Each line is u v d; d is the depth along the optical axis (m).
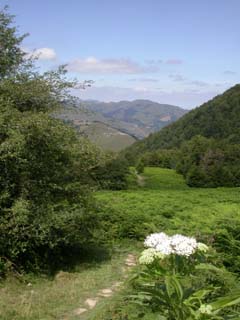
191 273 5.32
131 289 6.73
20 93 10.81
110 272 10.62
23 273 9.70
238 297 4.46
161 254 4.66
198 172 68.62
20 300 8.11
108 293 8.86
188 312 4.47
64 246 11.43
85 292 8.86
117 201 21.36
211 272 6.12
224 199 26.38
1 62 11.20
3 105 10.27
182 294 4.50
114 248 13.80
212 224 11.26
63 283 9.46
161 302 4.68
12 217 9.58
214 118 117.69
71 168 11.36
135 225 15.12
